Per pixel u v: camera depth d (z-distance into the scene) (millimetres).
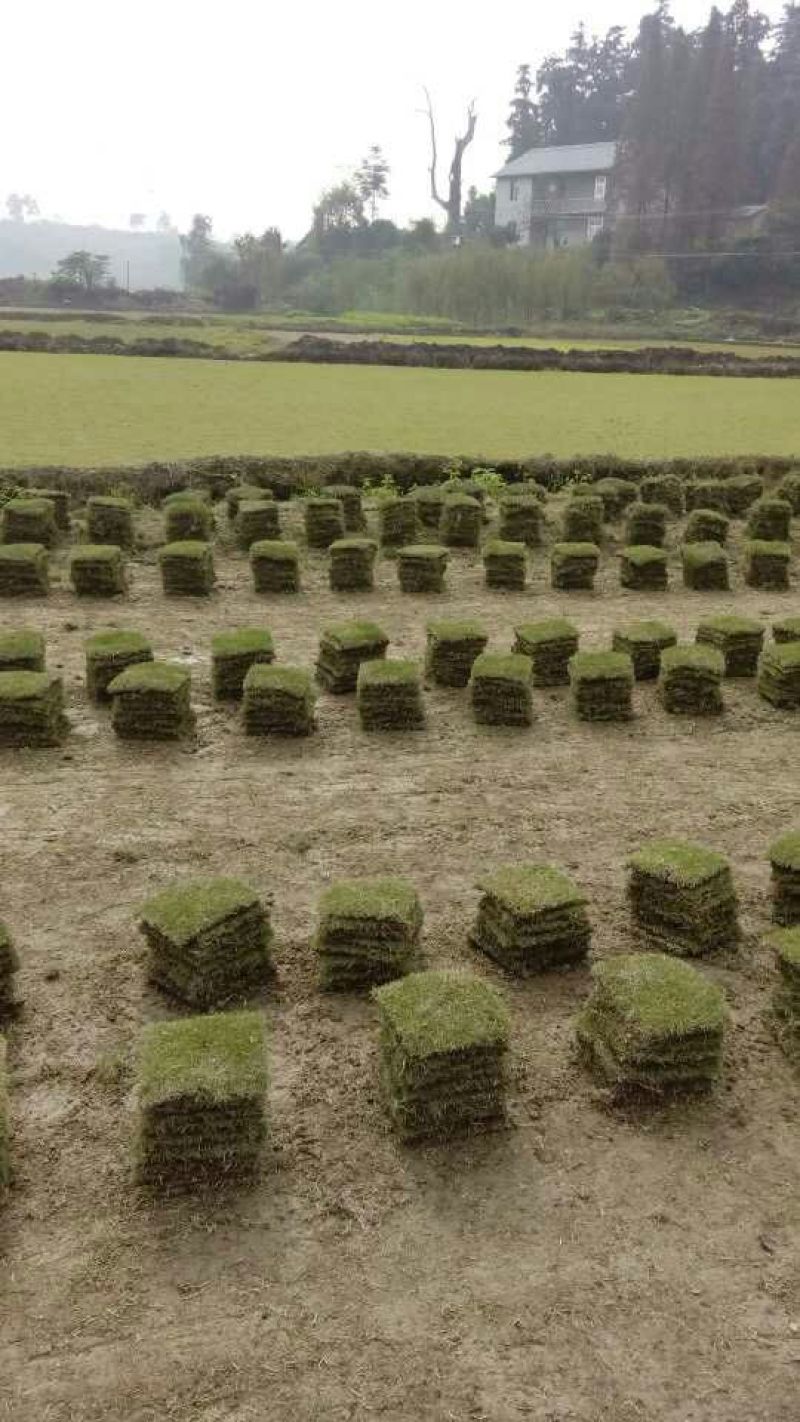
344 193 101438
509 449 23781
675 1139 5523
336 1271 4734
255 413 27844
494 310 77688
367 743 10156
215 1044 5277
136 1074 5633
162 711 9836
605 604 14859
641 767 9828
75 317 61500
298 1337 4430
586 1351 4402
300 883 7715
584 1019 6035
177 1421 4094
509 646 12945
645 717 10992
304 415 27797
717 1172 5328
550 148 99188
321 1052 6062
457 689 11602
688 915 6941
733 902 7129
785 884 7320
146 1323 4480
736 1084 5926
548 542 17688
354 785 9266
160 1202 5055
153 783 9180
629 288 78938
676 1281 4730
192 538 16188
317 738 10219
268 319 69188
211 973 6297
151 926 6301
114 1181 5176
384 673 10398
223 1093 4953
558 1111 5680
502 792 9234
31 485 18609
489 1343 4422
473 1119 5422
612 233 85312
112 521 15961
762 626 12797
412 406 30422
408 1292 4637
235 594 14656
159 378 35188
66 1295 4598
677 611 14656
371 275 90312
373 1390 4223
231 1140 5059
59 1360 4320
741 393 36969
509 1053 5645
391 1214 5031
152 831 8367
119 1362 4316
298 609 14172
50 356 41750
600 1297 4641
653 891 7094
